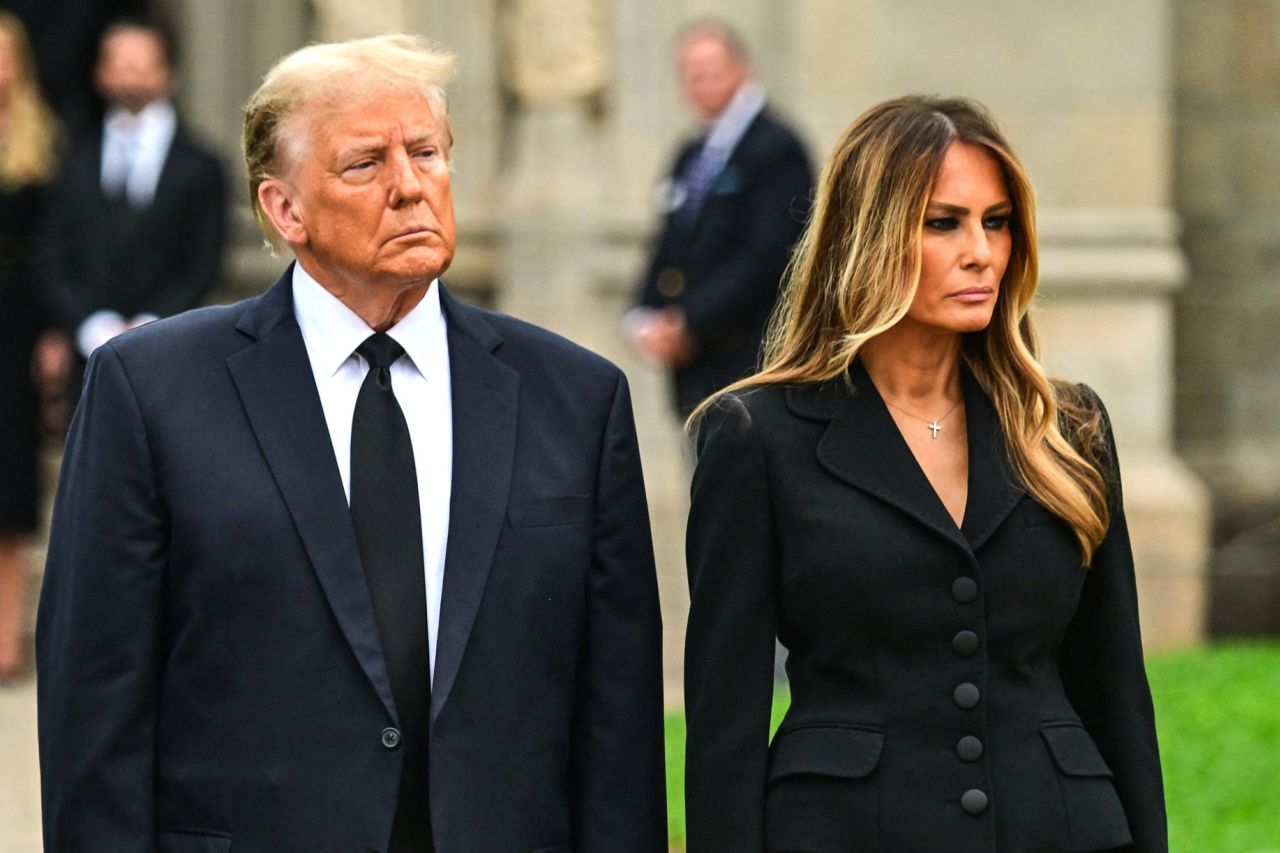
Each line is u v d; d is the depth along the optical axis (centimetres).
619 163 3553
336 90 1182
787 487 1225
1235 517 3591
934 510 1210
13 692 2980
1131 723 1248
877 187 1213
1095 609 1259
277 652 1179
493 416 1238
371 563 1201
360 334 1230
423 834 1191
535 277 3519
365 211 1183
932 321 1216
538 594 1217
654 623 1266
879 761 1183
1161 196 3494
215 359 1227
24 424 3066
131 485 1192
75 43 3834
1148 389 3500
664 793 1266
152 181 3067
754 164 2791
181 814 1184
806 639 1225
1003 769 1188
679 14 3541
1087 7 3469
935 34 3459
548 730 1221
